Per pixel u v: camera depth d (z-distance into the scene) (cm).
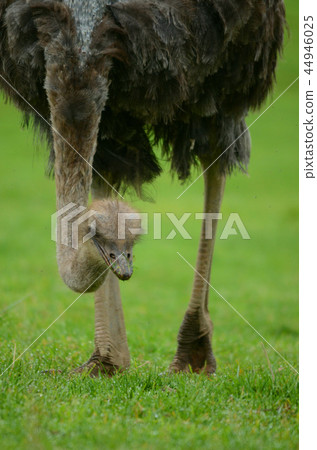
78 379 1930
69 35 1886
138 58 1948
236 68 2147
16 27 1967
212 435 1545
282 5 2247
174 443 1490
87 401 1714
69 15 1902
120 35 1941
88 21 1917
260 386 1894
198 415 1675
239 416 1672
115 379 1945
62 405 1662
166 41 1959
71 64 1875
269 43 2194
